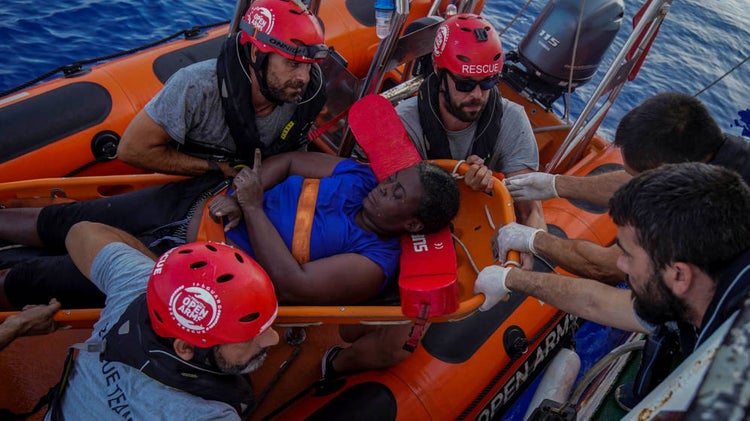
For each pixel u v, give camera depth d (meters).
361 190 2.21
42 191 2.48
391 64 2.43
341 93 2.53
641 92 5.97
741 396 0.55
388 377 2.30
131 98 3.31
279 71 1.99
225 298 1.47
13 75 4.31
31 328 1.94
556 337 2.81
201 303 1.46
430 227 2.07
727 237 1.13
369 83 2.44
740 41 6.93
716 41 6.85
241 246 2.09
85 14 4.96
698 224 1.15
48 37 4.67
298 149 2.51
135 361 1.55
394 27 2.25
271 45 1.92
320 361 2.66
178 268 1.51
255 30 1.95
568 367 2.74
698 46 6.72
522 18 6.46
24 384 2.41
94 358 1.64
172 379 1.53
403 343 2.29
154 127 2.11
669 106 1.96
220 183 2.28
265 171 2.27
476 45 2.17
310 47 1.95
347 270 2.00
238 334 1.48
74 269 2.12
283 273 1.96
